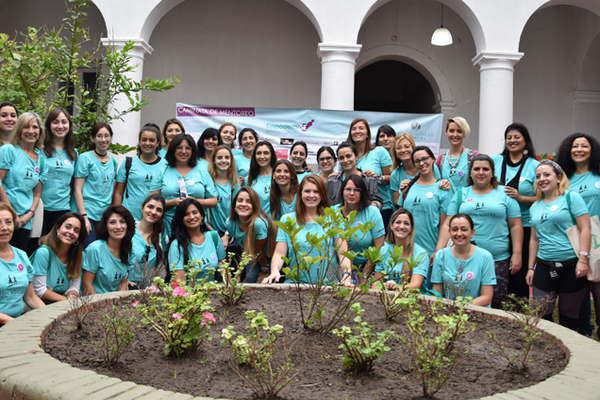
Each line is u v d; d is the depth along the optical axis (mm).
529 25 14258
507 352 3061
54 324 3176
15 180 5750
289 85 13867
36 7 13750
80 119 7195
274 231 5773
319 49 10969
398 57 14297
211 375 2635
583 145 5742
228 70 13797
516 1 11234
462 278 4797
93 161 6410
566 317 5453
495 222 5738
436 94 14461
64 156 6223
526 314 3590
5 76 7141
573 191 5426
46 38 7270
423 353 2656
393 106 19297
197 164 6793
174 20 13734
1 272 4578
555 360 2941
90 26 13461
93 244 5117
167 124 7449
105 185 6480
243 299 3891
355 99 19234
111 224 5078
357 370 2691
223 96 13789
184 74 13734
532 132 14250
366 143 7270
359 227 3273
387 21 14016
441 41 12688
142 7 11031
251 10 13820
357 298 3994
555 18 14273
